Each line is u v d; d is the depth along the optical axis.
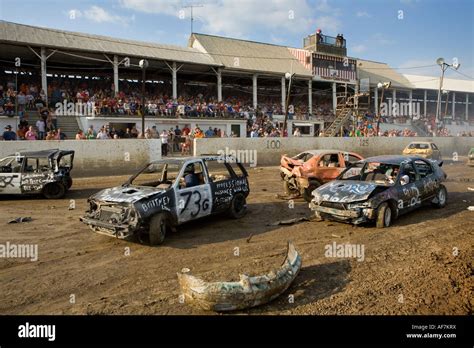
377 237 7.18
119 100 25.17
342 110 33.81
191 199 7.59
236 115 29.84
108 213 6.75
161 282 5.18
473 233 7.39
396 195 8.16
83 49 24.58
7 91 22.92
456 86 49.62
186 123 27.17
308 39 40.53
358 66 45.56
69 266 5.83
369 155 25.55
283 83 35.22
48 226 8.27
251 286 4.36
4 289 5.02
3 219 8.92
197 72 32.53
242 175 9.30
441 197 9.82
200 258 6.13
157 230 6.76
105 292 4.89
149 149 17.36
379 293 4.75
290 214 9.45
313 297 4.66
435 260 5.83
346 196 7.84
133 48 27.59
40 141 14.88
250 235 7.48
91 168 16.05
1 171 11.32
